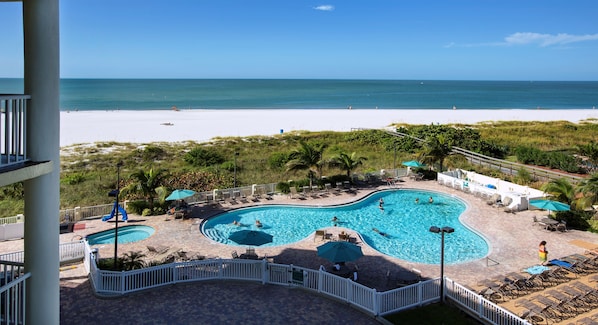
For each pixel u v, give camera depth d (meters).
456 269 17.92
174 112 87.81
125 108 100.19
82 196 28.75
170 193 25.30
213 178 33.41
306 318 13.56
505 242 21.06
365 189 31.34
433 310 14.42
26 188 7.90
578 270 17.23
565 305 14.32
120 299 14.52
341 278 14.66
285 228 23.94
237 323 13.11
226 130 62.97
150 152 43.38
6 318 7.71
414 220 25.62
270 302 14.59
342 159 31.64
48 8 7.66
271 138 53.91
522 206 26.34
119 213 24.75
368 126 67.44
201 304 14.30
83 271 16.80
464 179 33.66
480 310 13.72
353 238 21.42
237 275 16.16
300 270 15.63
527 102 132.88
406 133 52.31
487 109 105.38
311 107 109.94
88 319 13.14
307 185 30.97
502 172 34.81
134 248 20.00
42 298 8.17
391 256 19.41
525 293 15.42
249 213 26.45
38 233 7.98
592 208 23.98
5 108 6.95
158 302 14.37
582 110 101.06
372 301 13.78
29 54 7.60
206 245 20.52
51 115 7.87
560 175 32.91
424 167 35.59
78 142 50.78
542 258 18.56
